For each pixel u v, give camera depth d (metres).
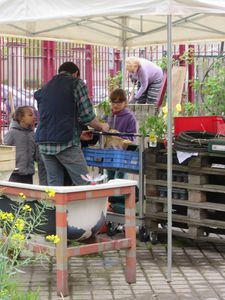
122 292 7.56
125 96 10.05
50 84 9.02
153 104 11.10
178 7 7.47
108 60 15.02
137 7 7.49
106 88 14.65
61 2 7.71
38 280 7.80
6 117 13.44
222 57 13.89
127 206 7.72
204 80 13.83
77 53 14.58
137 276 8.04
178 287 7.73
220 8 7.62
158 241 9.27
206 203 8.77
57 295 7.38
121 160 9.20
